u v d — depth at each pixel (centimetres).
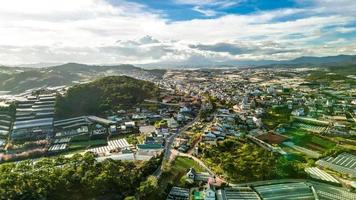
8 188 16112
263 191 18750
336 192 18925
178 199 17550
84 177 17638
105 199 16925
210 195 17488
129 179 18575
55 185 16888
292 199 17875
